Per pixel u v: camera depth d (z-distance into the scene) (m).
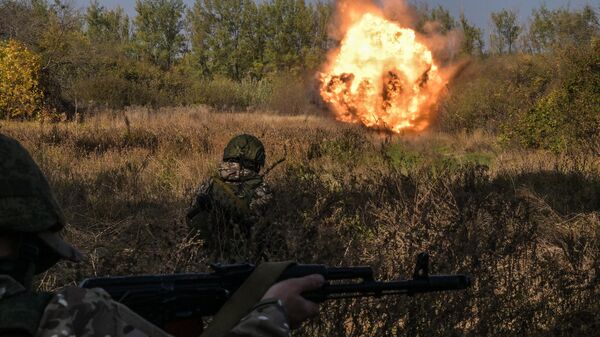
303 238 4.32
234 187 4.70
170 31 70.69
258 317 1.47
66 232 6.92
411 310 4.16
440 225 5.28
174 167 11.70
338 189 7.58
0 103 23.14
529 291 4.98
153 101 34.94
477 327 4.39
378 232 6.13
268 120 26.47
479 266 4.73
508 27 46.69
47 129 17.20
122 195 9.02
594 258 5.12
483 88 21.95
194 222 4.70
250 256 4.23
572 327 4.40
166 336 1.36
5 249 1.36
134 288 1.59
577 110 14.34
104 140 15.39
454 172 8.51
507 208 6.39
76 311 1.30
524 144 15.38
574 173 9.99
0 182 1.35
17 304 1.28
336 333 4.00
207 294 1.63
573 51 15.49
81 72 32.91
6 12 28.86
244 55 64.75
